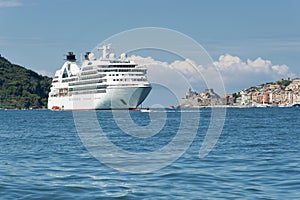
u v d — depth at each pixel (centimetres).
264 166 3584
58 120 14212
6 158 4319
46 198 2547
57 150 5041
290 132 7844
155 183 2916
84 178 3117
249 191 2653
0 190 2734
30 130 9231
